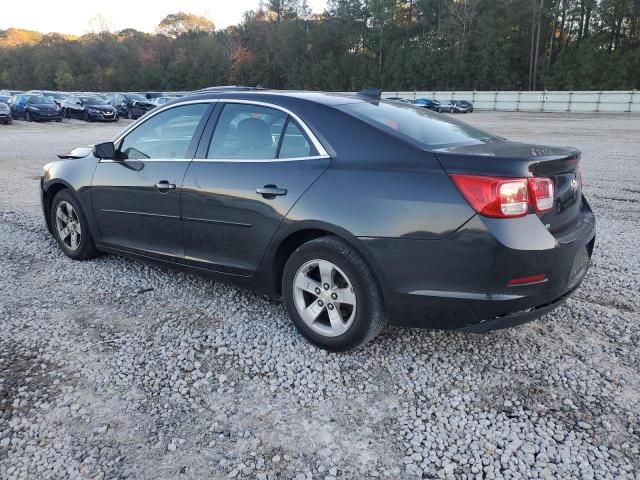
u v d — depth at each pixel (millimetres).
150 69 96125
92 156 4586
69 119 30984
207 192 3572
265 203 3270
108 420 2580
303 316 3264
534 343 3361
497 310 2707
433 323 2877
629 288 4289
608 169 10836
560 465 2285
